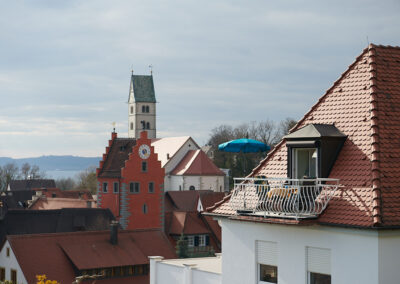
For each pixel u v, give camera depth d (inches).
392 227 762.2
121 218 4399.6
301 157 927.0
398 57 938.7
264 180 940.0
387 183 806.5
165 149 6476.4
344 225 794.8
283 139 1007.6
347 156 869.2
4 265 2564.0
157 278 1208.8
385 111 872.9
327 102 956.6
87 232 2743.6
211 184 6161.4
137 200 4431.6
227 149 1146.0
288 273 893.2
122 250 2714.1
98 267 2559.1
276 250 922.7
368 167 828.6
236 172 6604.3
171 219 4298.7
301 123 972.6
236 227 994.7
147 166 4475.9
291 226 889.5
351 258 800.3
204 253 3959.2
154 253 2824.8
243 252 979.3
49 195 6565.0
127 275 2655.0
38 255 2529.5
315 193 848.3
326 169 876.6
